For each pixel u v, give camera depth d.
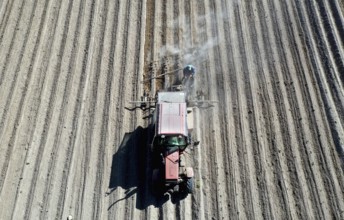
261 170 17.16
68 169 17.34
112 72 20.28
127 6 23.05
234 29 21.97
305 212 16.05
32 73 20.33
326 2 22.62
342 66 20.03
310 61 20.41
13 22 22.36
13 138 18.27
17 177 17.19
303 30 21.59
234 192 16.67
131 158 17.73
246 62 20.58
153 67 20.56
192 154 17.72
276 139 17.98
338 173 16.92
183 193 16.69
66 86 19.88
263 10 22.67
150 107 19.19
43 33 21.89
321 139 17.84
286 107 18.91
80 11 22.89
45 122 18.73
